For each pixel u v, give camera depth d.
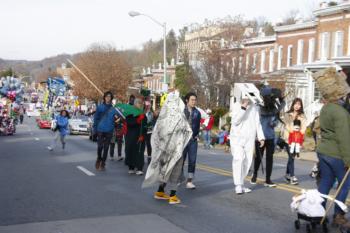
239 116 9.77
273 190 10.38
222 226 7.21
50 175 12.57
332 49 38.06
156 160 8.94
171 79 79.69
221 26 45.62
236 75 41.34
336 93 6.77
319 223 6.81
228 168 14.51
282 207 8.58
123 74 71.00
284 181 11.85
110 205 8.67
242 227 7.15
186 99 10.66
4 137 30.66
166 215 7.92
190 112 10.58
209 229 7.03
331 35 38.25
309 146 26.33
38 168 14.09
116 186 10.81
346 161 6.59
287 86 37.28
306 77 37.28
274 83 37.66
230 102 42.91
